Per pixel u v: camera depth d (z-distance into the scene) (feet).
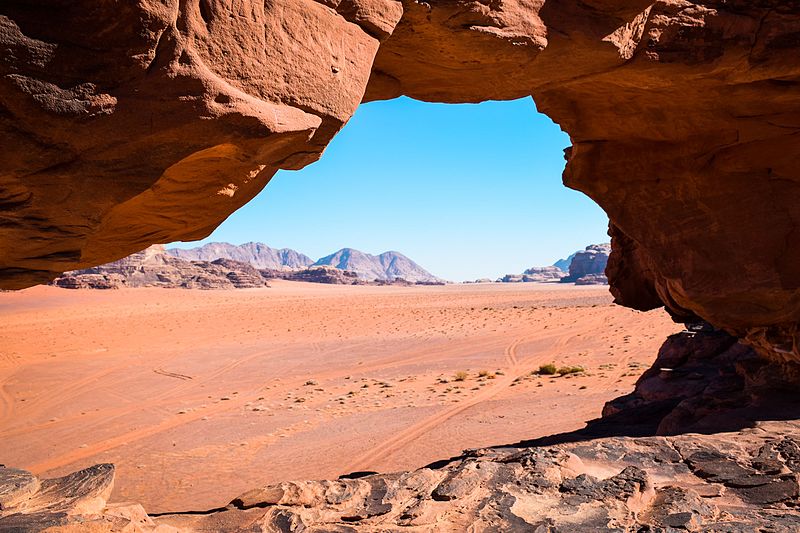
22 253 18.88
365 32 19.84
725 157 33.81
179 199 19.71
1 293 340.80
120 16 14.06
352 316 248.11
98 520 15.70
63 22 13.83
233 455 64.95
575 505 20.44
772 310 35.94
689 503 20.39
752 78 27.45
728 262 35.37
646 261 45.85
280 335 189.26
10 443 72.64
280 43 17.25
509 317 208.74
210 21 15.58
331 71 18.71
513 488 22.06
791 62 26.45
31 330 200.85
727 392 41.19
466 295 432.66
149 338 183.52
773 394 37.09
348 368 124.47
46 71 14.02
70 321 233.35
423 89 27.40
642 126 33.60
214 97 15.84
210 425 78.64
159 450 67.77
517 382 97.91
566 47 23.70
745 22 25.40
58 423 81.92
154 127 15.61
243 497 21.07
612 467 25.54
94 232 18.33
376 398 91.50
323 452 64.03
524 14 22.18
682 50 25.67
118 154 15.90
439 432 68.33
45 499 17.57
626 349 124.26
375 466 58.08
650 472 24.98
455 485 22.06
